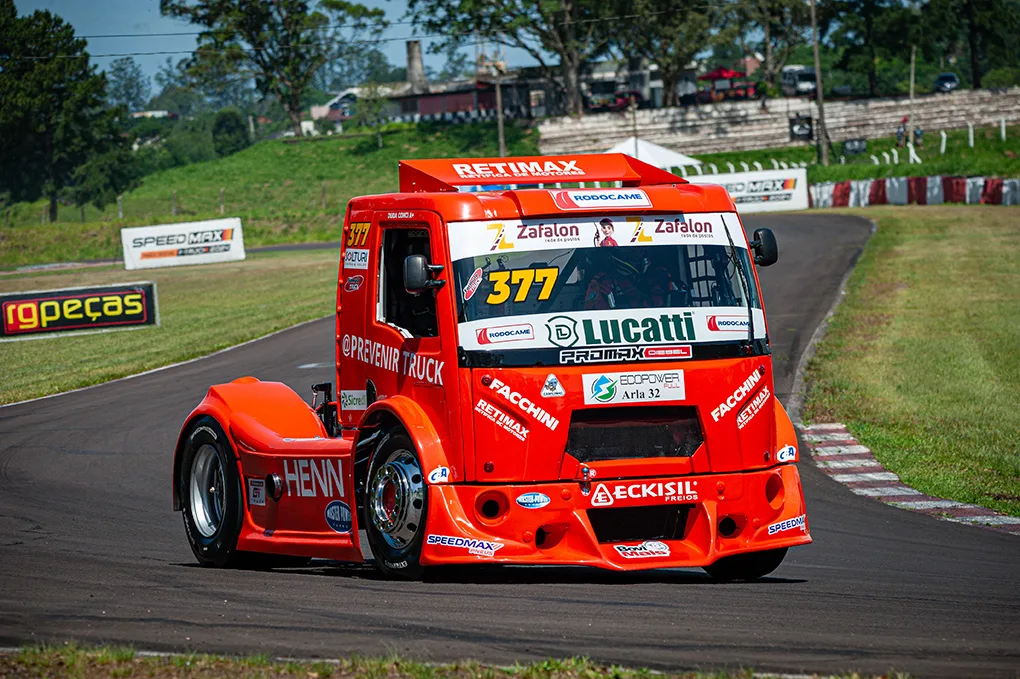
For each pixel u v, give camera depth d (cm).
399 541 2270
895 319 7638
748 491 2298
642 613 1984
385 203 2445
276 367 7094
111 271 16725
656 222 2348
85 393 6656
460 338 2192
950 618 2005
